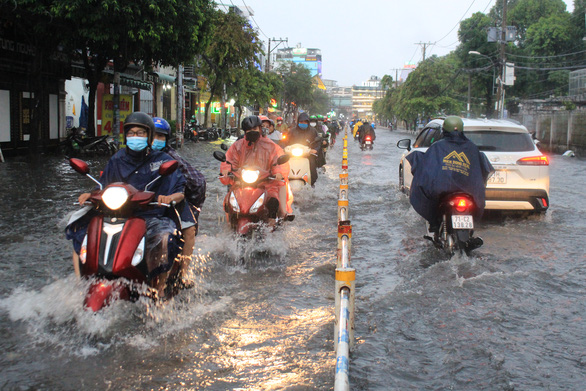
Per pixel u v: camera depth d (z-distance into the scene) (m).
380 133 86.88
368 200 11.20
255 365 3.57
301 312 4.63
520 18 75.31
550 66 63.66
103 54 21.75
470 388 3.32
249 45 38.62
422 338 4.09
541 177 8.75
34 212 9.01
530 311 4.70
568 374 3.52
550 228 8.41
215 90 41.34
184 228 4.78
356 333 4.16
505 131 9.01
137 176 4.50
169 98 46.59
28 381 3.30
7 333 4.00
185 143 34.75
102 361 3.58
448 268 5.99
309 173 11.34
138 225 4.04
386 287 5.39
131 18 17.73
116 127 21.33
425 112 76.31
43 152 21.92
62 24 18.11
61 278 5.45
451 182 6.32
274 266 6.12
